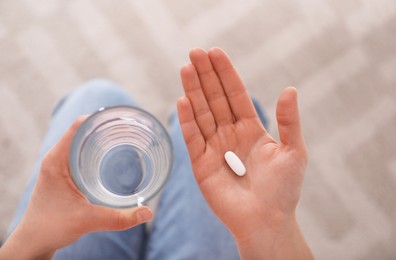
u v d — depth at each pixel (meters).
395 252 0.91
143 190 0.50
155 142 0.51
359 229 0.91
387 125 0.96
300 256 0.59
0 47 0.96
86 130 0.50
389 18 1.01
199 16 0.99
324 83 0.97
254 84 0.96
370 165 0.94
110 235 0.70
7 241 0.58
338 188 0.92
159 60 0.97
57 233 0.56
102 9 0.99
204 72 0.58
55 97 0.95
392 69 0.99
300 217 0.91
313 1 1.01
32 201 0.56
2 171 0.90
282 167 0.56
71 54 0.97
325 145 0.94
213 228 0.70
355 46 1.00
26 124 0.93
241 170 0.57
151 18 0.99
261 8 1.00
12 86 0.95
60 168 0.54
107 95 0.76
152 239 0.73
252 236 0.57
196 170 0.58
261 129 0.59
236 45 0.98
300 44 0.99
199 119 0.59
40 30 0.97
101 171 0.52
